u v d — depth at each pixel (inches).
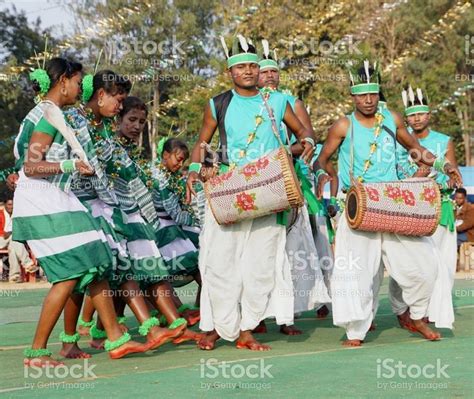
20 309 391.2
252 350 246.7
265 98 257.3
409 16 1186.6
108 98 250.8
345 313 250.7
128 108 274.5
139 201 260.8
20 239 226.7
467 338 268.4
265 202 236.5
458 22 1203.2
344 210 256.1
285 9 862.5
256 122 254.1
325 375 203.0
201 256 251.8
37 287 521.7
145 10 1035.9
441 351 240.1
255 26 856.9
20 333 300.0
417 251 257.3
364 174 269.6
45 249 223.8
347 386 190.7
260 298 248.4
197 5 1139.9
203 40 1136.2
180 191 308.0
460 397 180.2
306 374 204.4
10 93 1104.8
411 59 1154.7
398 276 259.1
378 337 274.8
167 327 277.3
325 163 277.0
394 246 257.6
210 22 1173.1
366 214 246.5
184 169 414.0
